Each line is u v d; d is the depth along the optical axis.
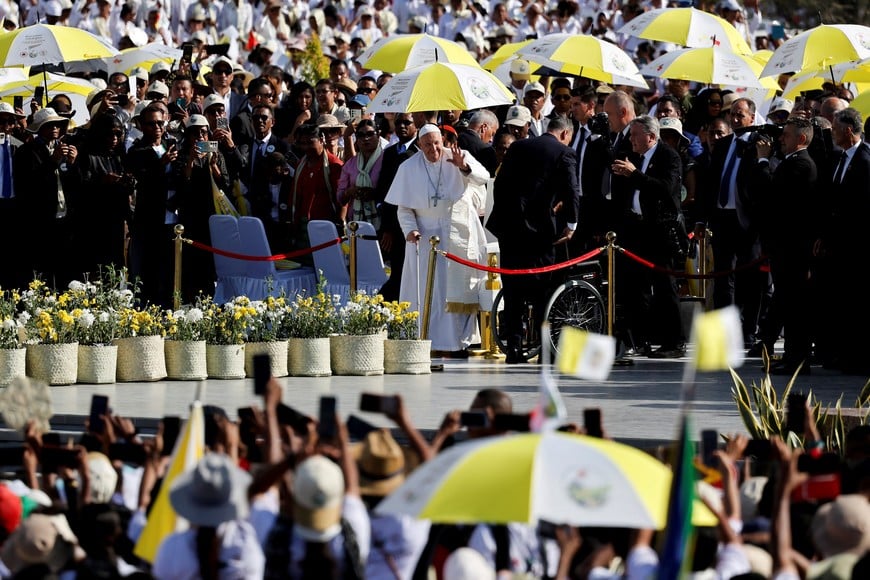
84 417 36.69
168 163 56.47
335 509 18.70
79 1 83.00
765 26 101.88
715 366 15.04
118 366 44.91
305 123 57.94
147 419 36.19
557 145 50.34
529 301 51.06
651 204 50.88
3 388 42.81
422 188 52.44
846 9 117.56
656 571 17.03
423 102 55.06
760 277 55.22
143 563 20.91
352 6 93.69
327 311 47.84
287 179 57.81
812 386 44.25
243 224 55.53
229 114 65.50
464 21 91.12
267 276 55.66
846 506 19.33
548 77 73.44
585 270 51.34
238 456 23.17
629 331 51.62
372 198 56.25
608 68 62.75
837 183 46.84
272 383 21.58
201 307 49.03
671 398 41.09
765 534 21.66
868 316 47.06
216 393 42.00
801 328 47.44
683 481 16.77
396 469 20.95
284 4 91.00
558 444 17.73
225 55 64.56
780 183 47.09
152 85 62.09
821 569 19.14
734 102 55.34
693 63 64.06
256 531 20.12
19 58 62.28
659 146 51.12
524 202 50.12
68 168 56.41
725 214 54.72
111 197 56.31
